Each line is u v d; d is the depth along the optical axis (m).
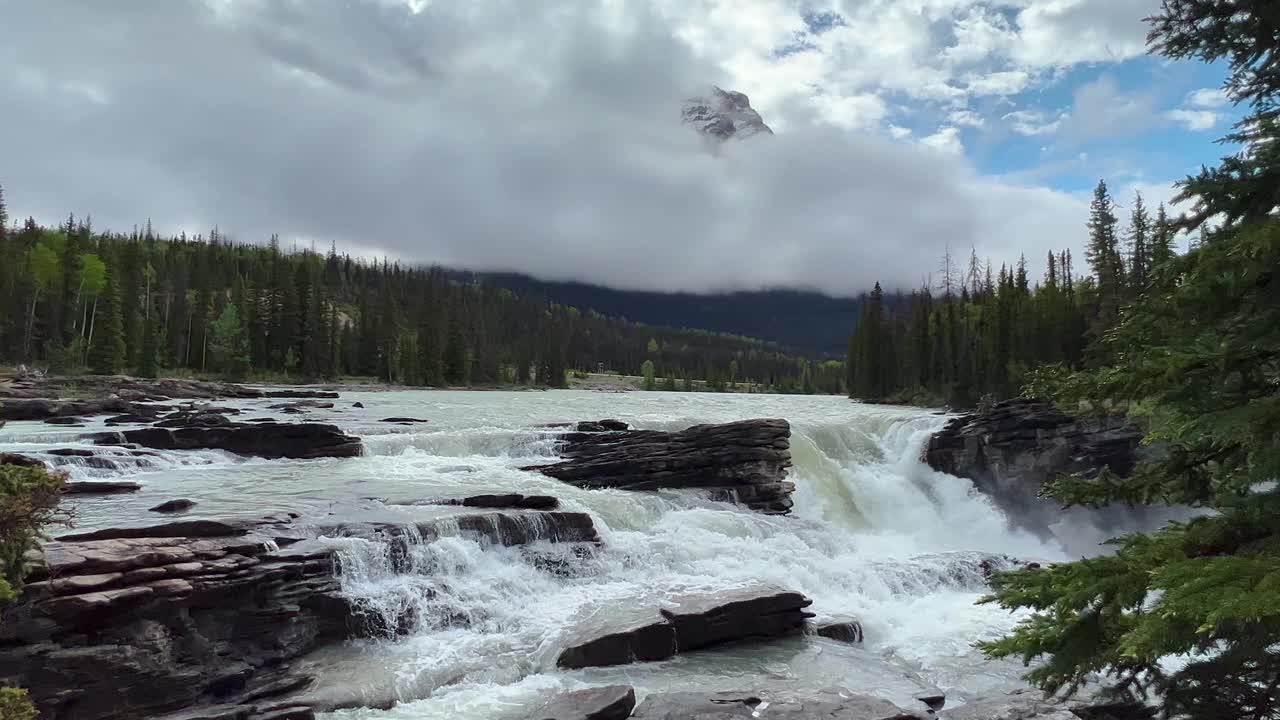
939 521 38.56
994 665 16.97
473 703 13.92
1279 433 5.84
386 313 119.62
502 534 20.66
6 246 91.44
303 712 13.03
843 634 18.45
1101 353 7.13
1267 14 6.77
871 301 103.06
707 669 15.83
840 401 103.31
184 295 115.69
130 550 14.55
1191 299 6.42
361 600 16.48
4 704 8.37
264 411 54.31
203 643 13.89
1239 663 6.56
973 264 104.69
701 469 31.20
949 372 85.25
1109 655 6.59
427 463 32.88
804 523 29.23
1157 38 7.48
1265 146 6.50
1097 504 8.08
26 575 11.86
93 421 44.16
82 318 98.88
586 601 18.67
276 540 17.39
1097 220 81.75
